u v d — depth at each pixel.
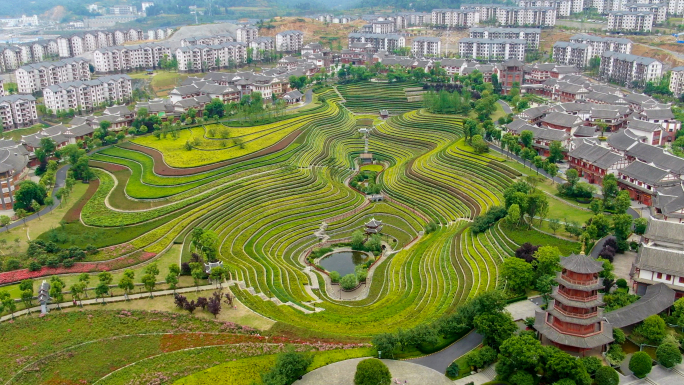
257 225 188.00
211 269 141.00
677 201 159.00
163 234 172.00
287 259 173.62
